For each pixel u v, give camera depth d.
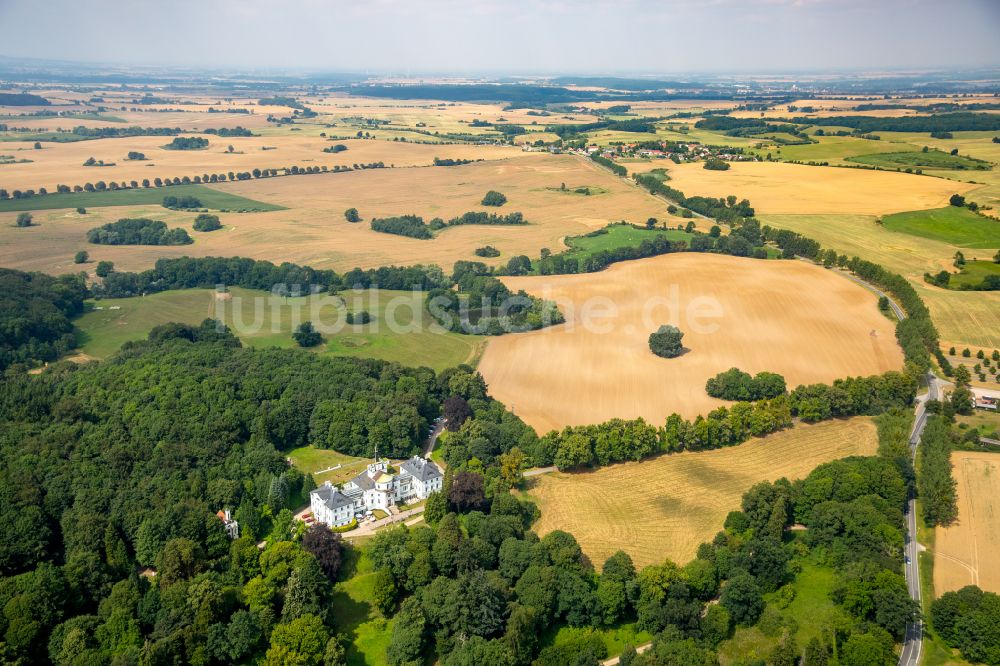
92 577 159.00
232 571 164.00
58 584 153.00
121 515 175.88
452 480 192.88
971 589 151.62
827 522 176.88
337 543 171.25
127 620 147.12
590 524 186.50
